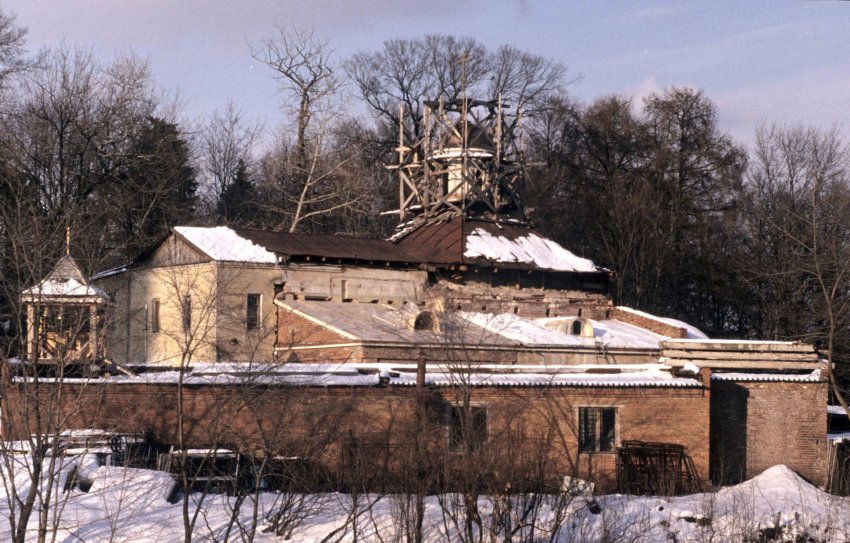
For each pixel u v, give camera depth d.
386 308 42.34
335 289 42.84
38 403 20.89
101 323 26.84
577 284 49.38
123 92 50.38
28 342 25.12
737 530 25.48
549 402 29.77
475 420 27.61
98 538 21.36
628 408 31.84
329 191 59.53
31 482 21.31
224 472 25.58
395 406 27.86
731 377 34.50
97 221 40.56
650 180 65.06
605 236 64.12
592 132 66.62
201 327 39.09
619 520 24.81
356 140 63.91
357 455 23.77
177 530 22.05
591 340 43.00
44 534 19.78
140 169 50.22
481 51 67.69
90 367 26.48
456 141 49.84
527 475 22.95
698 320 65.38
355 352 36.50
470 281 46.22
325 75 58.16
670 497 28.48
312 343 38.75
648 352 44.22
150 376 27.52
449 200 49.06
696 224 64.00
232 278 40.06
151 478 23.91
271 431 24.58
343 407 27.09
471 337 39.06
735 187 64.06
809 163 59.31
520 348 39.44
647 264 63.00
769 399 34.84
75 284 27.23
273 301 41.28
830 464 34.94
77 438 24.88
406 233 48.53
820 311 51.84
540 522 23.52
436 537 22.34
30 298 23.28
